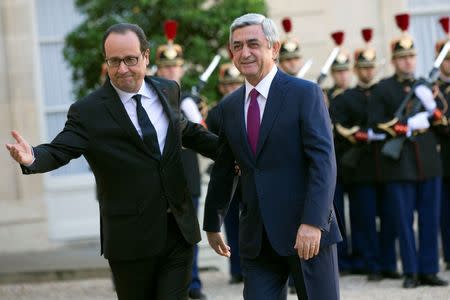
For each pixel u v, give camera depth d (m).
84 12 22.73
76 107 10.88
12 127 26.17
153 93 11.12
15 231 25.94
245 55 10.57
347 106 20.81
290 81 10.69
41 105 26.66
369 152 20.39
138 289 11.17
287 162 10.56
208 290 19.44
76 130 10.77
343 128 20.73
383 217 20.34
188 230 11.08
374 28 26.48
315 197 10.17
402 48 19.34
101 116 10.79
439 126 19.42
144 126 10.87
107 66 10.80
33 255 24.70
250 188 10.77
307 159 10.55
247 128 10.79
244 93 10.94
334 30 26.36
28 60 26.30
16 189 26.08
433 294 17.83
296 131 10.52
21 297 19.53
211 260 22.11
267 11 22.88
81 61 21.83
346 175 20.83
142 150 10.82
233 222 19.92
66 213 26.34
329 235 10.55
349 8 26.39
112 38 10.66
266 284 10.75
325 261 10.59
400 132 18.97
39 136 26.44
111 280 20.94
